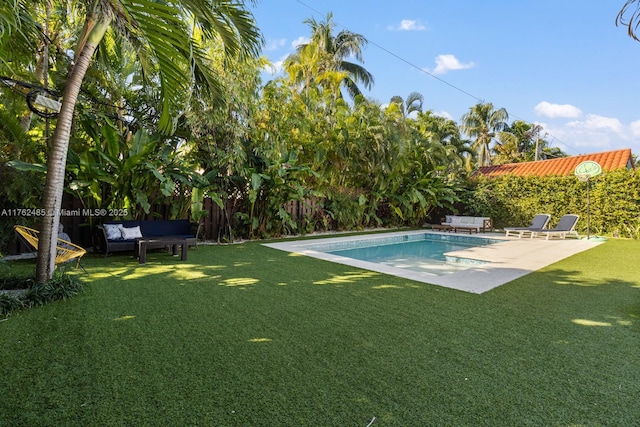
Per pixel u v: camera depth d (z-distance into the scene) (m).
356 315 3.50
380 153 11.92
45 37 4.84
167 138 8.23
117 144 6.73
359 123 12.05
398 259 8.30
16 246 6.54
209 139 8.16
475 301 4.03
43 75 6.07
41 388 2.10
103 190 7.22
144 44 3.83
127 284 4.59
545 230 11.37
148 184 7.61
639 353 2.71
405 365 2.48
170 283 4.69
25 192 5.84
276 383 2.21
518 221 14.21
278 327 3.16
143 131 7.05
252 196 8.94
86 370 2.32
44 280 3.99
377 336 2.98
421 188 14.30
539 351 2.73
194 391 2.10
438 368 2.44
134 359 2.49
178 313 3.48
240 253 7.38
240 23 4.38
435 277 5.25
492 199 14.85
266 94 9.84
